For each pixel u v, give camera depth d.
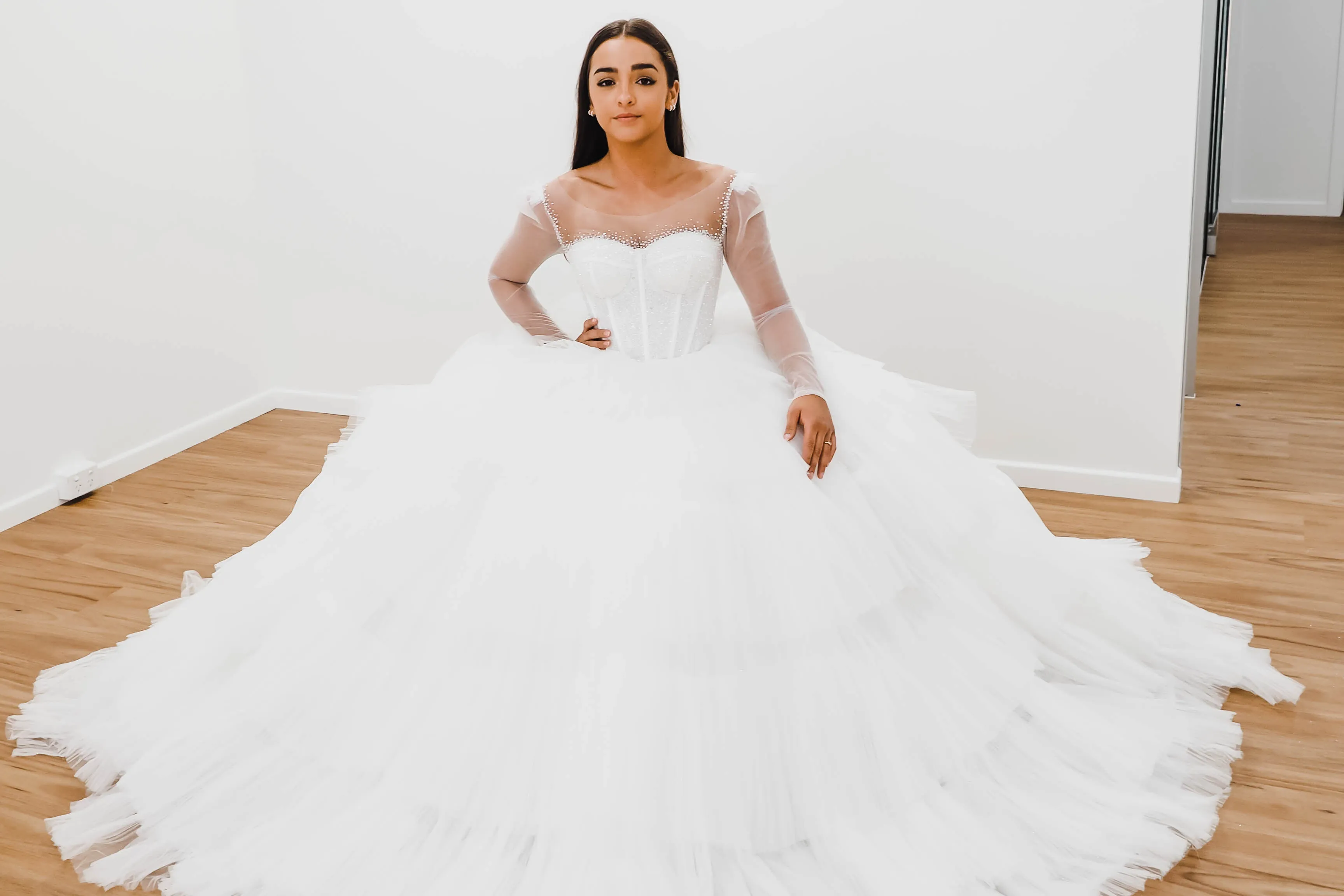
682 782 1.84
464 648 1.99
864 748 1.96
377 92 3.91
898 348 3.54
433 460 2.20
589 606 1.95
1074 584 2.46
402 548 2.12
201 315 4.09
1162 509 3.34
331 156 4.06
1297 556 3.02
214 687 2.35
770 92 3.42
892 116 3.33
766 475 2.08
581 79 2.27
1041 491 3.50
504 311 2.55
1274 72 8.25
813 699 1.93
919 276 3.45
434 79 3.81
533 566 1.99
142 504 3.61
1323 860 1.96
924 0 3.20
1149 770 2.11
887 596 2.07
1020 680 2.19
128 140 3.71
